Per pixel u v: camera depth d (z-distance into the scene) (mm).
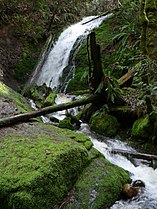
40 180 3084
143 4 4555
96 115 5566
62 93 7797
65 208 3225
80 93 7301
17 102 5594
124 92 5688
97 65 5434
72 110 6250
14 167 3221
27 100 6785
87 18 11211
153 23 6277
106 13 9586
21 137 3939
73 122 5590
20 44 9281
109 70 7109
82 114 5836
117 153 4582
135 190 3734
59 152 3445
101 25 9031
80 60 8273
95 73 5504
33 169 3178
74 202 3316
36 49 9500
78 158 3621
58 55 9117
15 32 9414
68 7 11461
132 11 7754
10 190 2996
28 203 2939
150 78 4637
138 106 5238
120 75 6941
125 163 4457
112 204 3561
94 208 3348
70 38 9289
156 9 6500
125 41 7414
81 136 4352
